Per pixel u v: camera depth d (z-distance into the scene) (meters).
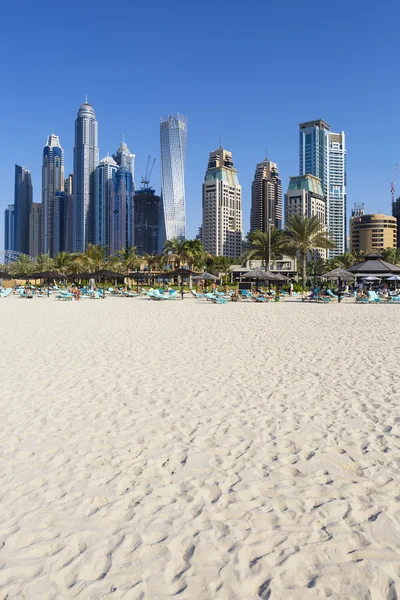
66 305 30.00
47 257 91.38
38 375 7.60
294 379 7.29
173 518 3.18
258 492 3.56
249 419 5.32
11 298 42.25
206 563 2.68
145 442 4.62
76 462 4.14
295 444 4.55
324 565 2.66
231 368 8.16
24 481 3.75
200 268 69.44
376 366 8.29
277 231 51.75
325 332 13.74
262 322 17.11
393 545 2.84
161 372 7.84
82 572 2.61
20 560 2.71
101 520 3.15
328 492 3.54
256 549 2.81
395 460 4.15
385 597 2.40
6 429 4.99
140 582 2.52
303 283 49.34
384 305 28.25
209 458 4.22
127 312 23.03
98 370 8.01
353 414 5.48
